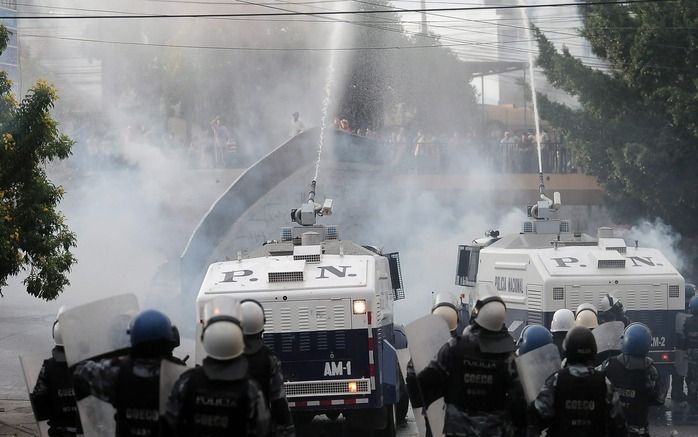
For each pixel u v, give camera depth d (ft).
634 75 140.15
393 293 73.61
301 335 60.34
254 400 32.45
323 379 60.29
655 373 50.01
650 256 76.18
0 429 67.46
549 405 37.68
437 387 39.75
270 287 60.95
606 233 79.77
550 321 74.02
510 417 39.19
